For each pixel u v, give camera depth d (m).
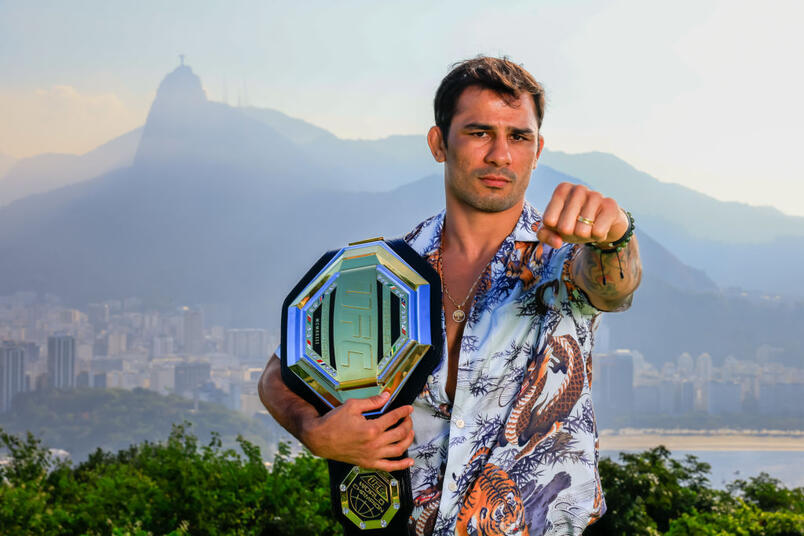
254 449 6.08
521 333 1.59
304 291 1.75
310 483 5.64
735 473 7.26
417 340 1.61
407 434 1.54
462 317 1.69
